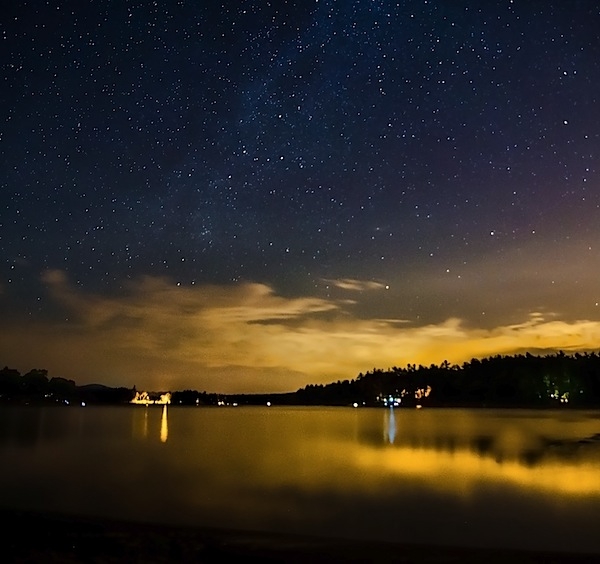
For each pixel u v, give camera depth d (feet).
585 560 47.78
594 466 120.57
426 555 48.85
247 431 262.67
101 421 354.13
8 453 145.89
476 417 435.94
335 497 83.66
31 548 45.78
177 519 67.00
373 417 466.70
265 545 50.49
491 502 79.82
